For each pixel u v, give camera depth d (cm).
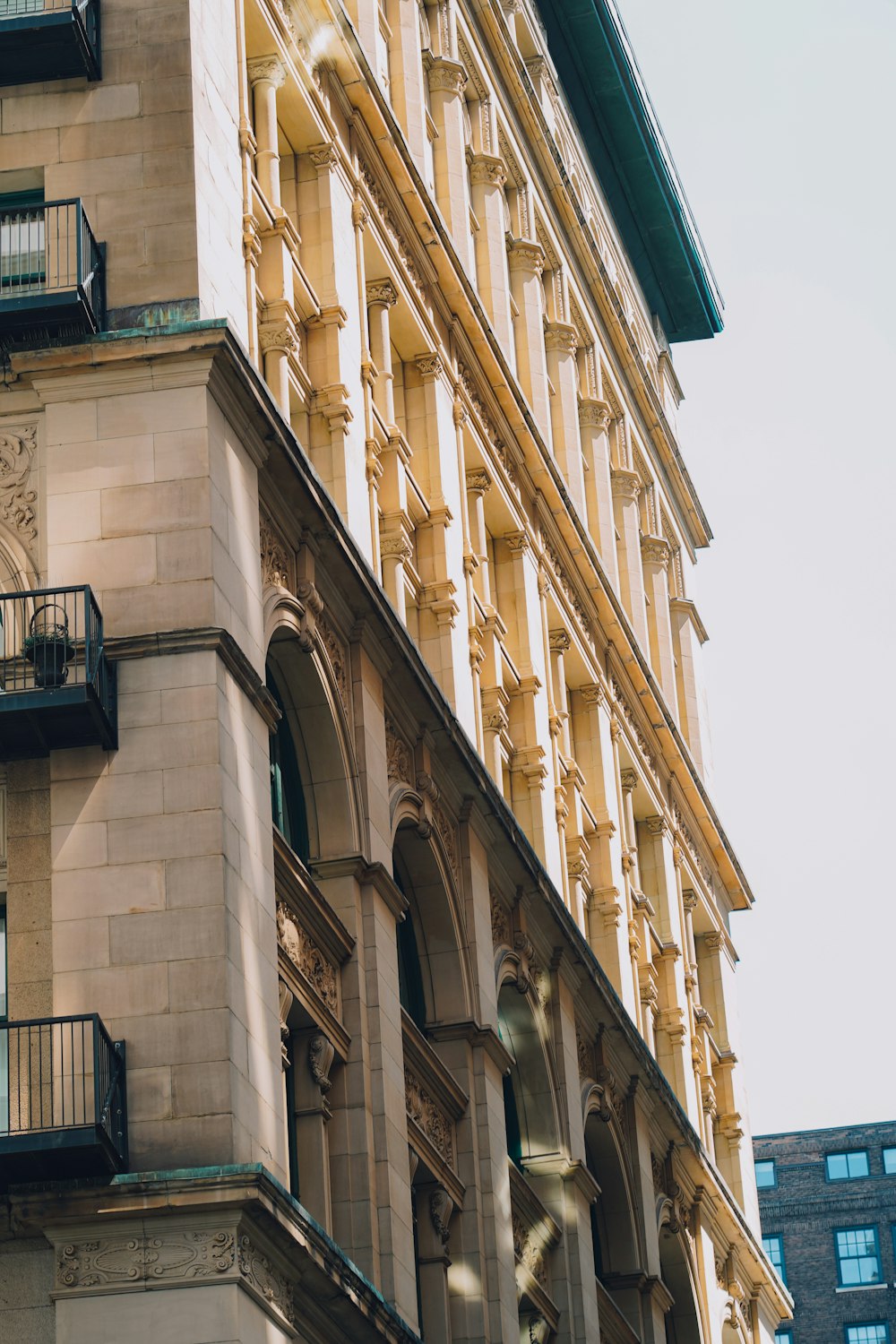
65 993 3328
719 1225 6981
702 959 7881
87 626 3416
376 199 5044
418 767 4597
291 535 4050
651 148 8144
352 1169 3938
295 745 4181
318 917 3966
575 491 6775
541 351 6531
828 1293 12775
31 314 3653
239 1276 3131
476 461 5562
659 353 8950
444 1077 4481
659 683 7931
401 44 5659
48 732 3428
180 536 3584
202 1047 3288
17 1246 3186
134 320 3750
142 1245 3148
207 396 3666
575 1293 5156
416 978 4681
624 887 6475
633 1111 5991
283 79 4559
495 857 5016
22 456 3681
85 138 3888
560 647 6200
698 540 8888
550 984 5372
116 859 3403
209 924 3356
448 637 5019
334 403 4506
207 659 3509
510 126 6625
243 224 4172
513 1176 4809
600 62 7756
